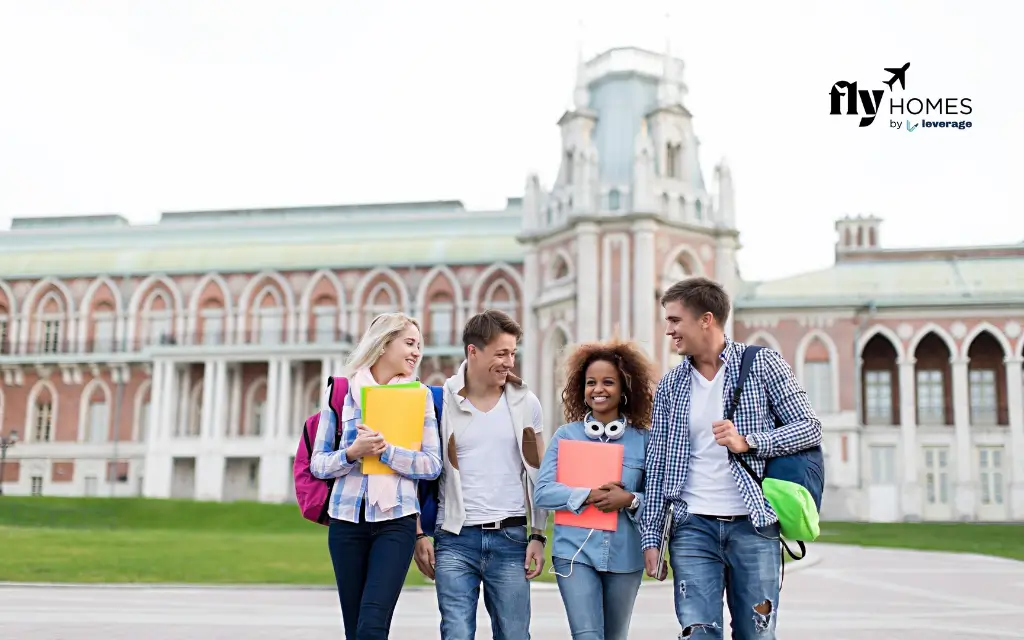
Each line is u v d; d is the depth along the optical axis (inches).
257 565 760.3
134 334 2317.9
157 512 1471.5
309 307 2269.9
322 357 2127.2
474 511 232.4
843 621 474.9
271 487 2076.8
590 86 1817.2
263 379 2236.7
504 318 237.5
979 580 728.3
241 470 2164.1
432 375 2204.7
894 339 1879.9
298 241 2362.2
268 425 2105.1
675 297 223.1
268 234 2416.3
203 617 459.5
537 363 1760.6
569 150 1760.6
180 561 778.8
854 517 1807.3
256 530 1358.3
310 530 1371.8
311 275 2281.0
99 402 2311.8
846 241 2148.1
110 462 2261.3
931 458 1860.2
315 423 239.0
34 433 2317.9
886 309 1872.5
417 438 226.2
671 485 218.2
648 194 1624.0
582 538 228.8
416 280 2231.8
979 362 1934.1
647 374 243.3
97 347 2325.3
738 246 1749.5
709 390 221.1
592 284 1628.9
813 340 1887.3
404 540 223.5
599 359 242.5
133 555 820.0
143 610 486.6
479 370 236.5
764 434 210.1
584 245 1640.0
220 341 2284.7
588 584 227.6
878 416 1945.1
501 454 235.8
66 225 2632.9
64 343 2340.1
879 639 410.0
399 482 225.3
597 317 1620.3
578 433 241.3
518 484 236.5
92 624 427.8
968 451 1836.9
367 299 2256.4
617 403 243.0
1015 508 1803.6
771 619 209.2
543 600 575.5
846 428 1840.6
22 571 673.6
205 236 2439.7
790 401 215.8
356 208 2512.3
